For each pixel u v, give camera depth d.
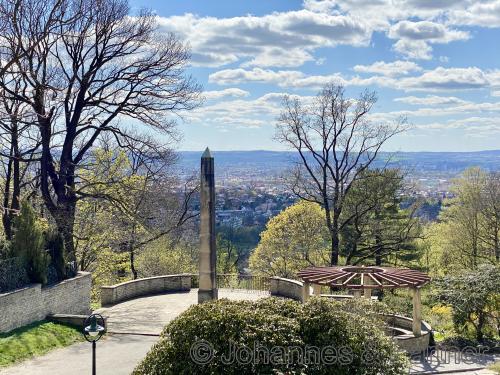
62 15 26.23
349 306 16.23
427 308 29.06
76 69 28.34
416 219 41.16
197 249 51.06
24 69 26.14
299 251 44.25
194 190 39.78
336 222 37.78
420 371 18.11
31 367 17.05
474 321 23.41
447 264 49.94
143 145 30.50
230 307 12.12
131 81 29.45
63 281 23.08
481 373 17.70
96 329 13.20
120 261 39.50
